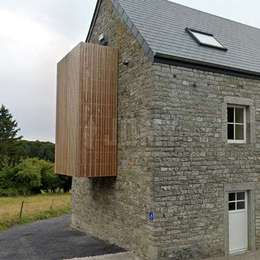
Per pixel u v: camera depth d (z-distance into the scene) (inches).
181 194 305.9
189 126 315.6
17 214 566.6
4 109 2007.9
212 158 327.3
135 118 324.5
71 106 352.2
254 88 360.8
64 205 712.4
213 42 374.9
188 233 306.7
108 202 369.7
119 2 369.1
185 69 317.4
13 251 339.6
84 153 333.1
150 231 292.2
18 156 1686.8
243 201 353.1
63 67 381.7
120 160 347.6
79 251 334.0
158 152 297.3
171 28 366.9
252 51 406.6
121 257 306.7
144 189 304.3
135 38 330.6
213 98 331.9
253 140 355.6
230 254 332.5
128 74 340.5
